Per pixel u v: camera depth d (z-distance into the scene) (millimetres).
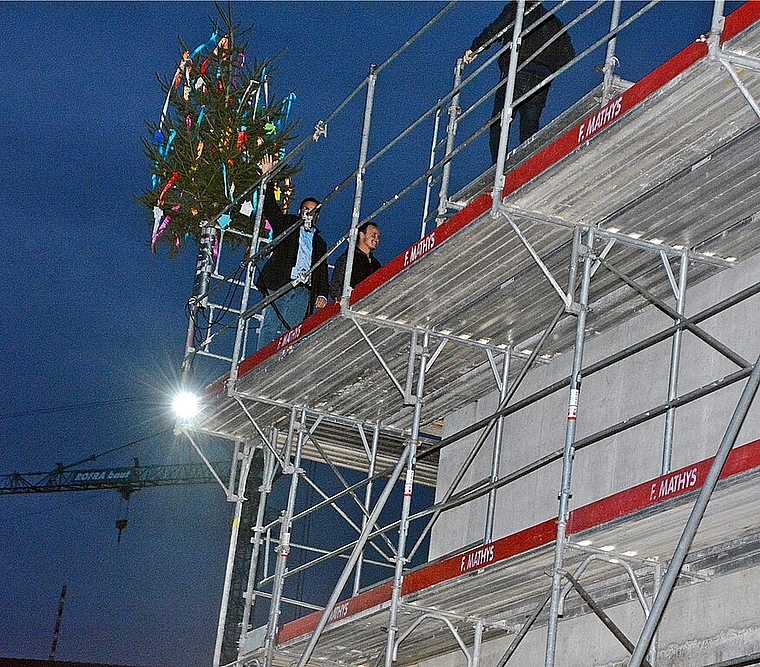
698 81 8320
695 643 9852
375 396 14336
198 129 18734
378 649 13727
